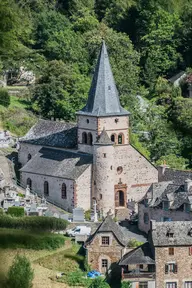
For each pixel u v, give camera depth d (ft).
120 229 422.41
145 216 460.55
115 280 393.91
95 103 505.25
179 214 449.89
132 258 388.78
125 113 507.30
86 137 510.17
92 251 398.42
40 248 163.43
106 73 508.94
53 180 510.99
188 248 388.57
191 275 390.01
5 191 490.49
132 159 508.12
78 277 369.50
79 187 496.64
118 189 503.20
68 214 482.69
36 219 186.70
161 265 387.34
